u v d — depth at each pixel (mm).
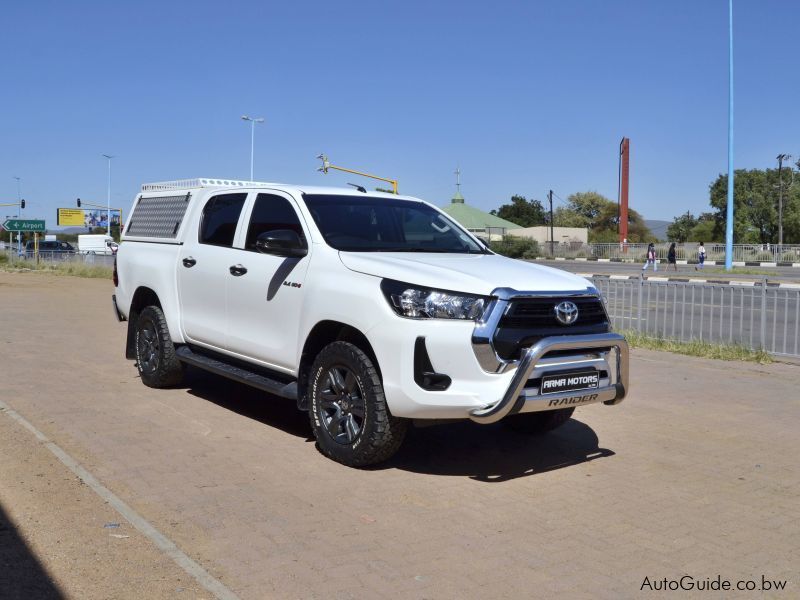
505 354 4973
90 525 4336
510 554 4160
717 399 8016
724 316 11719
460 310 4996
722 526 4637
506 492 5137
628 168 64312
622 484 5355
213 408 7148
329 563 3975
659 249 59281
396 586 3750
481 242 6906
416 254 5953
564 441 6438
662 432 6742
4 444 5770
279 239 5945
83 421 6520
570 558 4137
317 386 5703
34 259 38812
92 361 9406
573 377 5227
